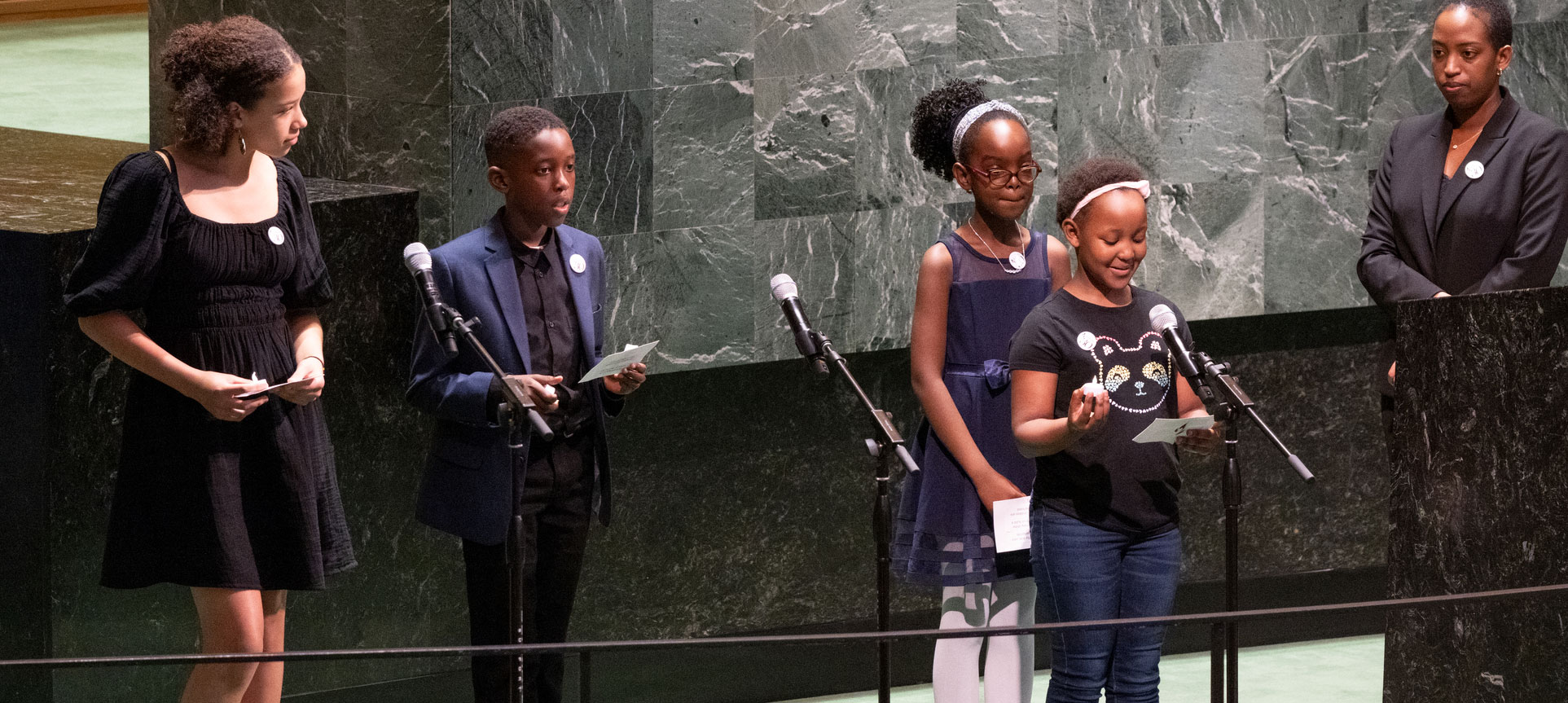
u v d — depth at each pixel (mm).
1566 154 4531
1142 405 3756
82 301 3367
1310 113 5875
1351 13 5871
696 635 5516
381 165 4977
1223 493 3662
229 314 3537
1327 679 2973
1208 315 5855
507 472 3980
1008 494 3939
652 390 5355
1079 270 3840
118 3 11969
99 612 4258
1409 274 4590
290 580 3619
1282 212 5898
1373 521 6242
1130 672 2969
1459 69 4531
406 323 4812
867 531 5719
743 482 5531
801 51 5246
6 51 10445
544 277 4062
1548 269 4539
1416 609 2734
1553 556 3373
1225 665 2738
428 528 4949
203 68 3438
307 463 3646
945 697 2760
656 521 5418
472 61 4844
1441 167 4625
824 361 3729
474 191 4898
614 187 5043
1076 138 5609
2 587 4168
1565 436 3326
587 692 2527
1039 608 3842
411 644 4957
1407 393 3727
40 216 4211
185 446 3502
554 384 3715
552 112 4930
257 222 3557
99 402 4156
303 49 5113
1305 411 6125
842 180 5367
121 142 5988
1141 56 5641
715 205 5207
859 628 5734
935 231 5520
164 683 2664
